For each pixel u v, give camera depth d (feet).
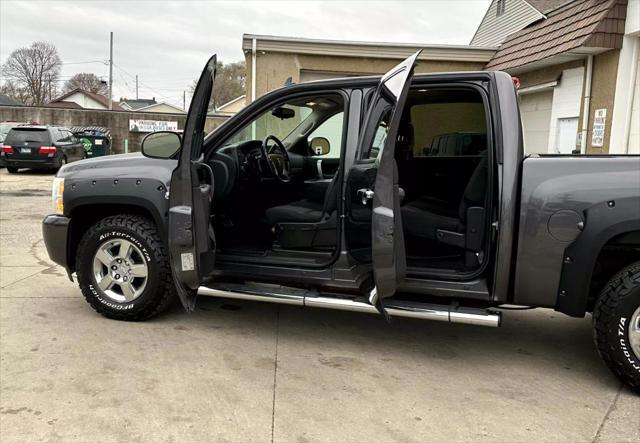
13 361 11.34
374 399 10.25
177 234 11.80
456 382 11.09
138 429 8.99
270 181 14.43
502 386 10.96
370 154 11.32
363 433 9.07
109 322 13.74
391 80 10.91
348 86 12.16
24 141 56.24
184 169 11.65
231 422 9.29
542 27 35.50
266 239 14.15
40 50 224.53
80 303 15.16
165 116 78.84
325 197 12.82
